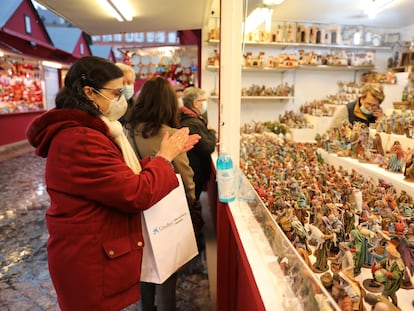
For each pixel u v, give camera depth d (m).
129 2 3.05
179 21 3.88
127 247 0.99
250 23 3.09
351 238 0.83
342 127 1.90
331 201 1.12
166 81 1.61
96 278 0.94
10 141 7.46
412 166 1.17
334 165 1.73
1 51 6.76
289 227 0.96
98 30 4.47
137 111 1.58
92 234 0.93
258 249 0.94
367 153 1.55
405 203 1.09
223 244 1.44
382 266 0.73
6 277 2.17
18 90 7.86
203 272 2.24
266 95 3.47
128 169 0.95
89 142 0.89
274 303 0.70
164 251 1.12
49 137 0.91
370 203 1.13
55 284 0.98
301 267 0.66
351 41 3.41
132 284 1.01
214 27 3.44
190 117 2.22
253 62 3.26
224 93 1.48
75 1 2.92
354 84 3.24
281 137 2.67
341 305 0.64
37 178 4.84
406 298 0.70
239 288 1.35
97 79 0.95
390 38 3.51
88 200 0.92
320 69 3.65
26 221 3.14
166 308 1.56
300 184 1.28
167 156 1.06
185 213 1.20
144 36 13.79
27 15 8.30
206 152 2.15
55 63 9.54
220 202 1.40
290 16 3.23
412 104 2.14
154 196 0.96
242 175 1.37
